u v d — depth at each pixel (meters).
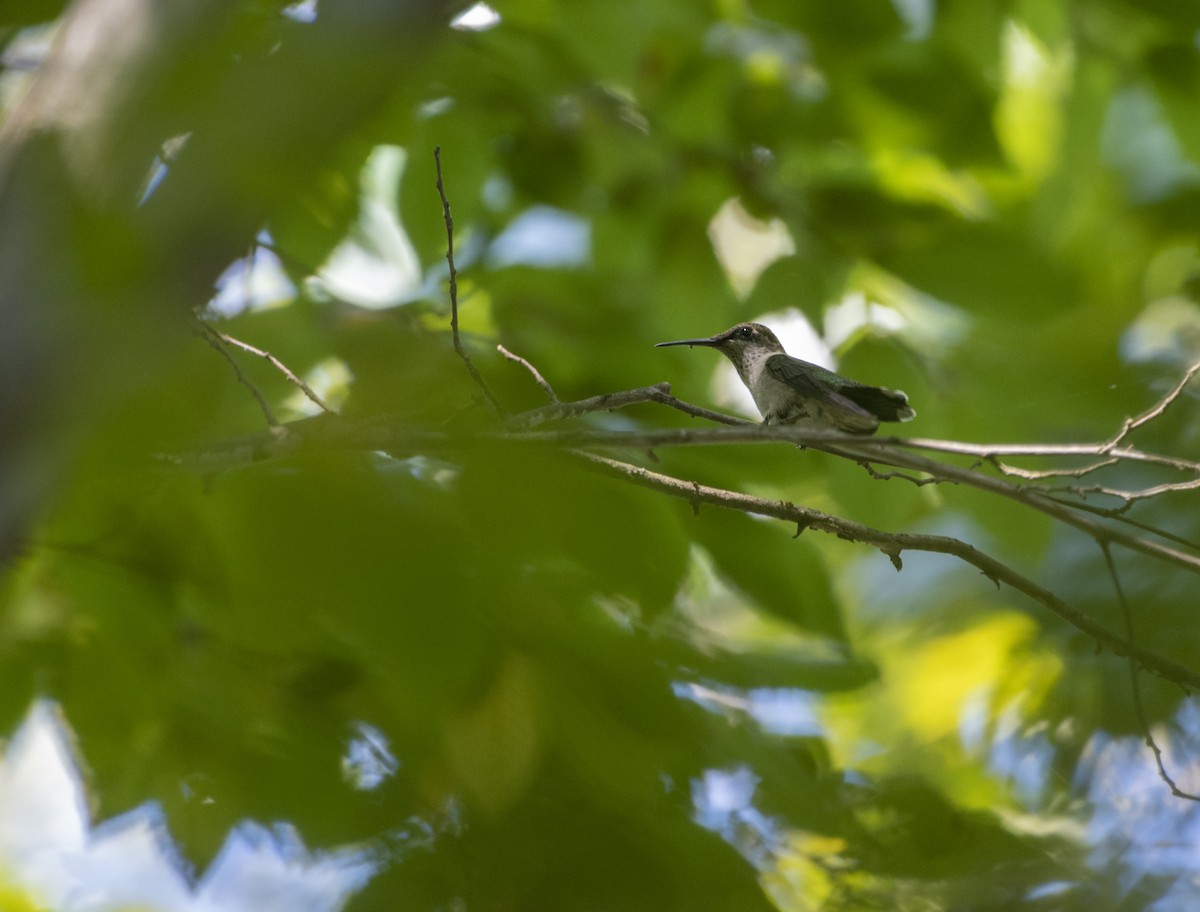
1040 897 8.20
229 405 5.56
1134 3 9.10
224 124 3.37
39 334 3.25
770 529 7.45
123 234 3.30
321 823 6.64
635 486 6.30
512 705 5.38
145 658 6.27
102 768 6.74
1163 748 11.81
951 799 8.93
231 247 3.46
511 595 5.25
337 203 9.09
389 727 6.21
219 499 4.64
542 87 10.70
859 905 7.76
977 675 13.47
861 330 9.99
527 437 5.51
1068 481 13.52
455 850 6.20
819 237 10.17
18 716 6.59
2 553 3.27
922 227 9.84
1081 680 12.72
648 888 6.12
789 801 7.65
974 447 6.02
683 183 11.04
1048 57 9.88
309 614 5.14
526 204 11.80
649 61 10.90
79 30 3.60
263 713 6.50
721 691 7.31
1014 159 10.54
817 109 10.52
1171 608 12.73
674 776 6.71
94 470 3.47
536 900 6.04
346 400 5.64
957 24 9.80
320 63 3.42
